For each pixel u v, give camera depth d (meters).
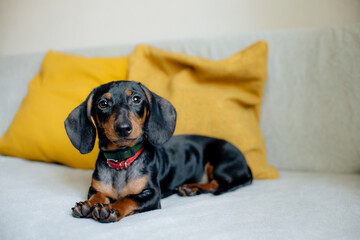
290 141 0.81
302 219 0.45
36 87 0.89
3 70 1.03
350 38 0.78
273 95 0.83
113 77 0.88
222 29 1.05
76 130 0.56
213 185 0.66
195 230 0.41
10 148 0.82
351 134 0.77
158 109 0.59
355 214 0.48
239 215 0.46
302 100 0.81
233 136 0.75
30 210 0.48
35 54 1.02
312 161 0.79
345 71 0.78
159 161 0.62
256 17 1.01
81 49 1.01
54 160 0.80
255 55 0.80
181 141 0.71
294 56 0.83
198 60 0.83
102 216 0.43
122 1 1.14
